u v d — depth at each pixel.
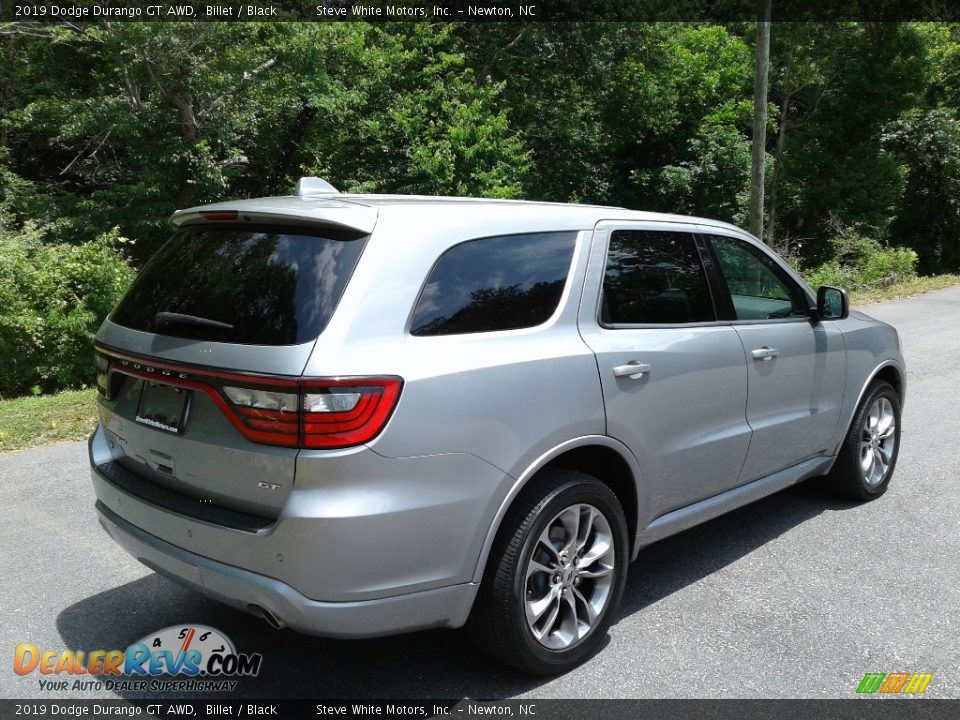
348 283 2.65
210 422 2.71
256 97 16.50
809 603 3.71
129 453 3.13
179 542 2.82
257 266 2.83
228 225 3.08
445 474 2.68
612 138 26.38
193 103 15.87
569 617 3.14
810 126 26.70
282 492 2.54
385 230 2.77
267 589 2.56
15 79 17.31
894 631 3.45
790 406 4.29
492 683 3.07
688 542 4.46
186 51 14.45
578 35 22.97
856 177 25.38
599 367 3.18
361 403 2.51
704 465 3.75
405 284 2.73
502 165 19.38
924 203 28.11
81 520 4.84
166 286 3.09
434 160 18.14
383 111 19.38
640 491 3.41
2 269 10.49
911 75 25.44
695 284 3.83
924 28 25.70
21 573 4.09
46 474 5.75
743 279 4.12
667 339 3.54
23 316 10.43
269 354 2.57
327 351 2.53
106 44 14.48
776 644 3.34
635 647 3.32
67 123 15.31
